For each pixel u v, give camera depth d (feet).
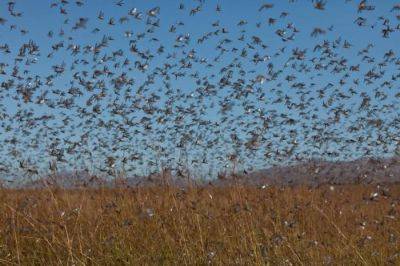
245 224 38.09
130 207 39.75
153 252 33.04
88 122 46.26
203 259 32.35
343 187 52.65
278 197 45.85
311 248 34.37
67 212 37.68
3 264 30.81
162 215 38.88
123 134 46.14
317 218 44.78
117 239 34.47
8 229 34.04
